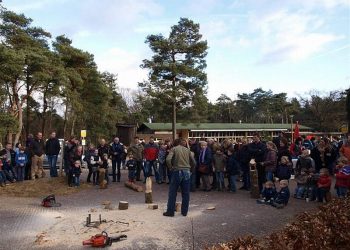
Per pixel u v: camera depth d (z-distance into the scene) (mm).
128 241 7492
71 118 45938
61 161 17953
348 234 5637
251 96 102000
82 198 12898
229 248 5133
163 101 37562
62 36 42812
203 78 38656
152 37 38719
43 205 11422
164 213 9695
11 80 30562
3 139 31484
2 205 11523
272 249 5156
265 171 13352
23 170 16484
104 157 15742
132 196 13211
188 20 39188
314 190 11922
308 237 5402
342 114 62406
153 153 16422
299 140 18938
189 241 7484
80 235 7984
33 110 43188
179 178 9562
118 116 52125
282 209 10609
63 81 34469
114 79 56375
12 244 7496
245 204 11391
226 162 14117
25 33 34062
